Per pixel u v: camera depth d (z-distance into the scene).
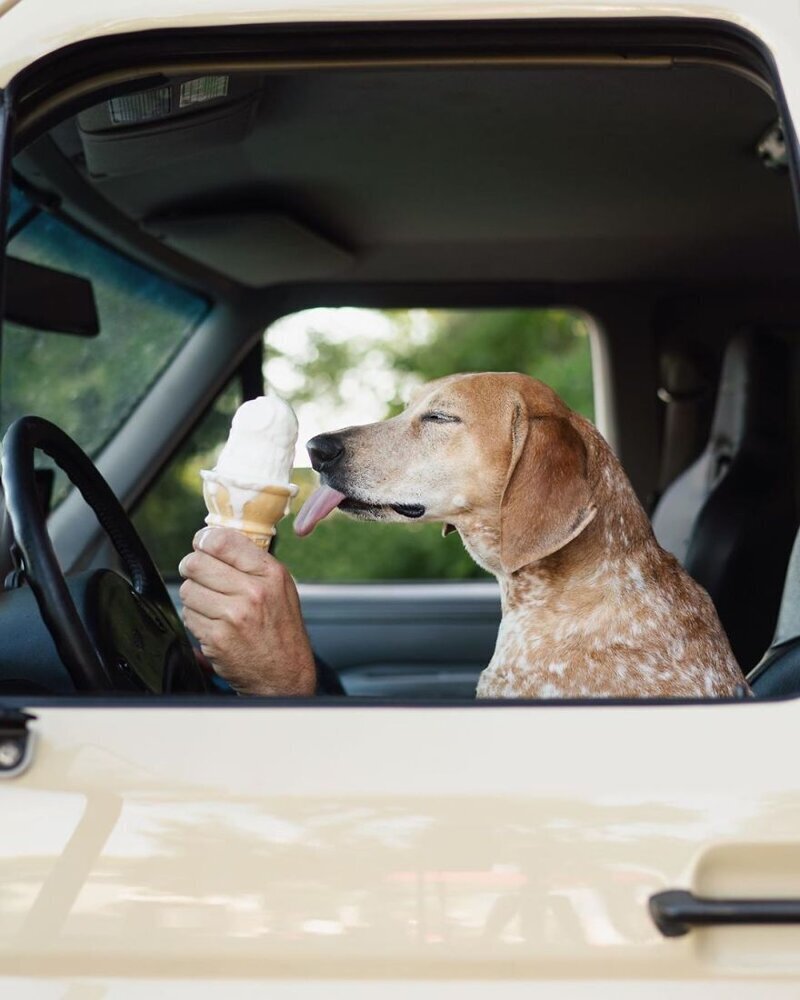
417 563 7.27
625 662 2.25
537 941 1.29
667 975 1.29
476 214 3.55
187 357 3.68
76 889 1.30
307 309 3.83
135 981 1.30
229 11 1.57
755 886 1.32
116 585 1.97
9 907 1.30
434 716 1.36
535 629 2.33
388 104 2.75
